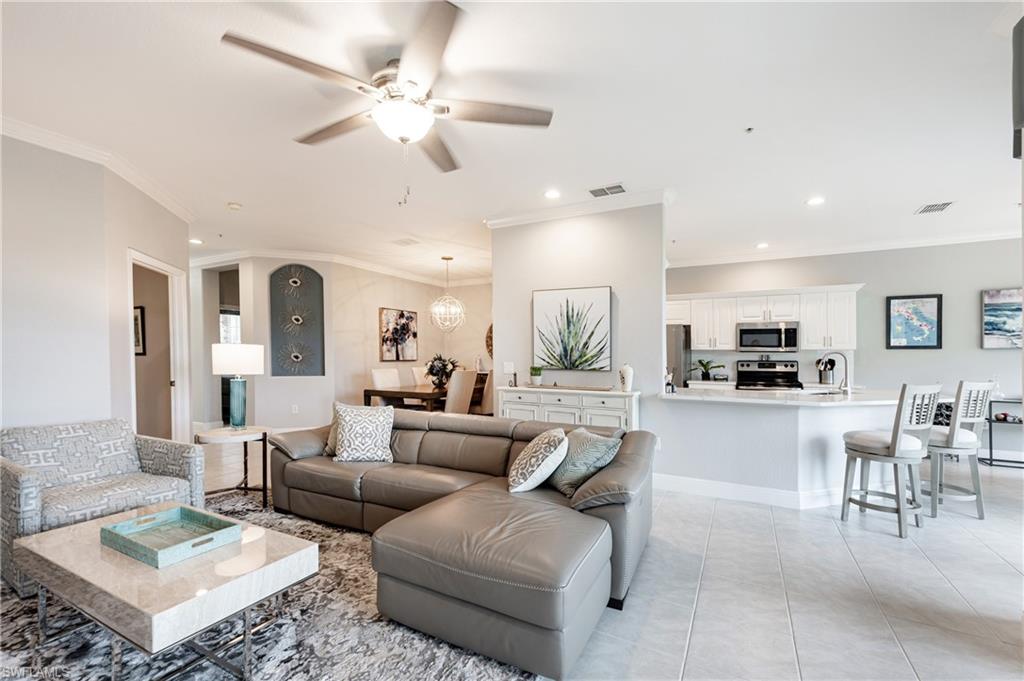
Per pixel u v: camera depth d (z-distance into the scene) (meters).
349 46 2.08
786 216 4.67
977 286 5.25
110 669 1.73
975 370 5.25
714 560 2.66
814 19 1.90
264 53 1.75
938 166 3.42
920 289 5.51
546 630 1.63
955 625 2.02
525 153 3.21
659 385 4.04
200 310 7.07
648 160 3.32
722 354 6.59
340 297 6.88
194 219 4.78
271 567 1.72
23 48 2.06
